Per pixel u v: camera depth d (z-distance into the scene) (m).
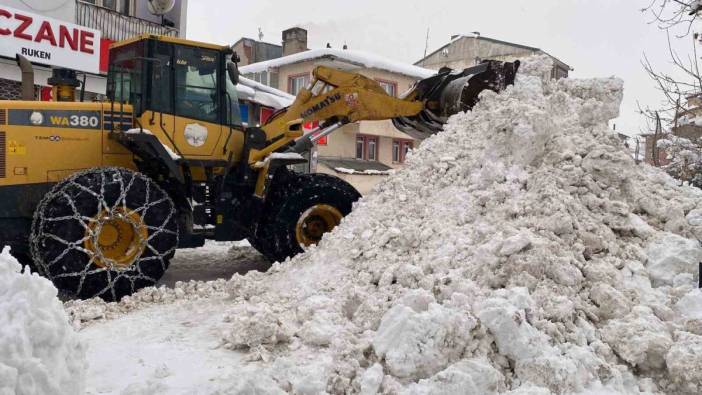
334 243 5.11
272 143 6.80
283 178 6.79
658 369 3.17
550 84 6.24
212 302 4.85
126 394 2.95
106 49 12.11
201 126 6.28
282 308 4.26
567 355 3.16
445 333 3.10
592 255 4.13
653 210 4.79
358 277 4.42
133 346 3.83
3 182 5.46
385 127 23.47
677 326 3.38
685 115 8.05
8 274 2.53
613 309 3.58
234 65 6.69
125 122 5.96
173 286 6.34
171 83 6.09
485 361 3.06
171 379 3.25
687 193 5.32
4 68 10.50
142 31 13.25
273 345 3.68
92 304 4.80
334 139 22.31
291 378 3.10
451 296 3.59
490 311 3.21
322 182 6.75
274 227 6.52
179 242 6.13
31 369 2.23
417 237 4.63
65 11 11.56
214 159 6.35
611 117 5.75
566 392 2.96
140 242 5.45
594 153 4.84
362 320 3.80
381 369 3.08
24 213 5.55
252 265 7.62
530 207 4.39
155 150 5.67
